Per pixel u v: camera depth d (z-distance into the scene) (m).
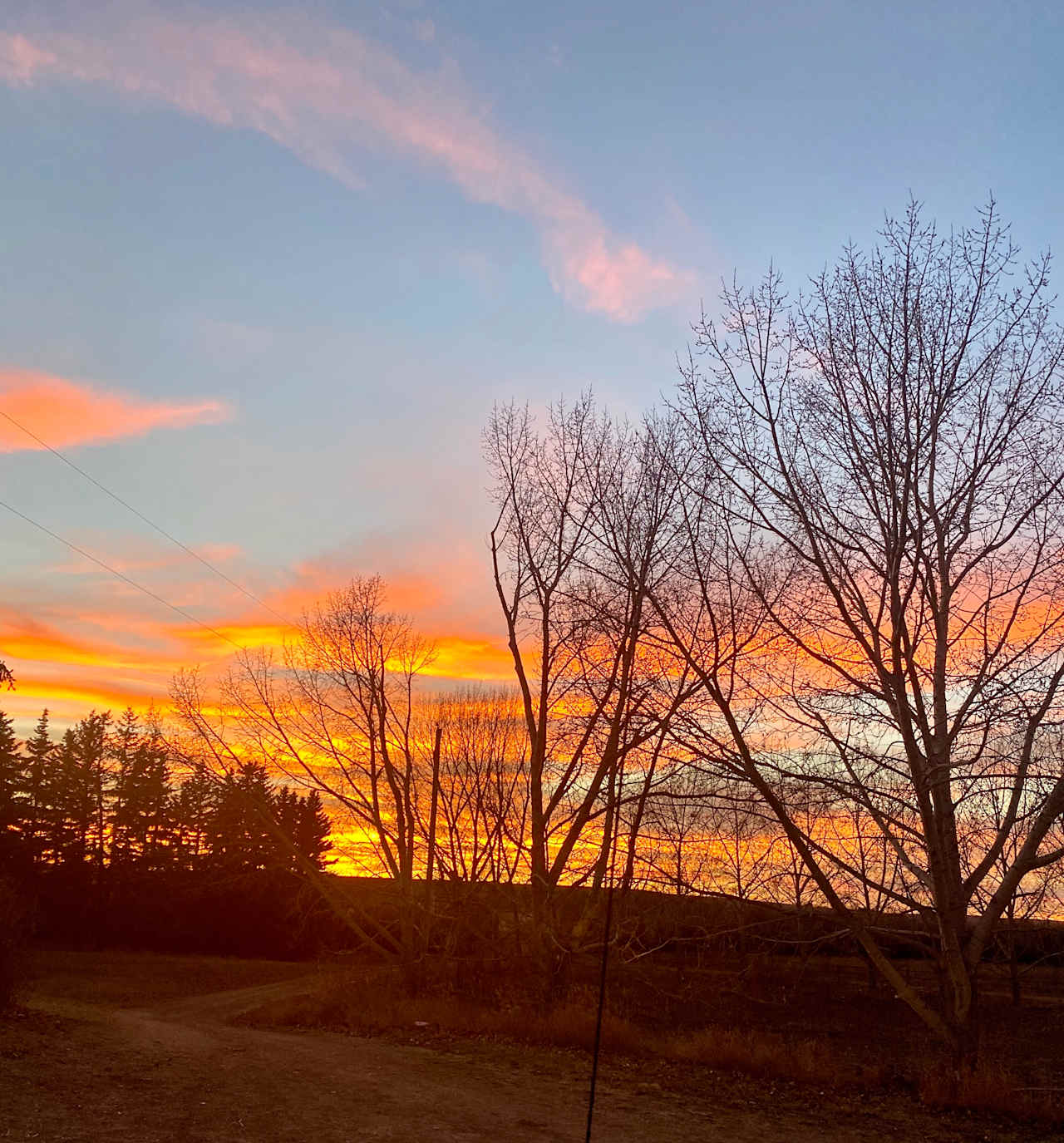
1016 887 15.50
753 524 17.30
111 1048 16.56
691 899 18.41
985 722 15.45
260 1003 39.38
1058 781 14.95
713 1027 20.97
